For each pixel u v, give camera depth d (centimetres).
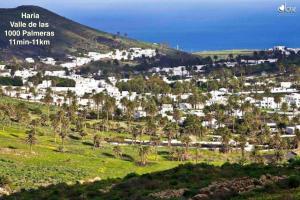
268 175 5981
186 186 6059
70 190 7044
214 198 5384
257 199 5062
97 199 6109
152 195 5856
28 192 7600
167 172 7044
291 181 5412
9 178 12731
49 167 15900
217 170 6762
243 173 6388
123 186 6619
